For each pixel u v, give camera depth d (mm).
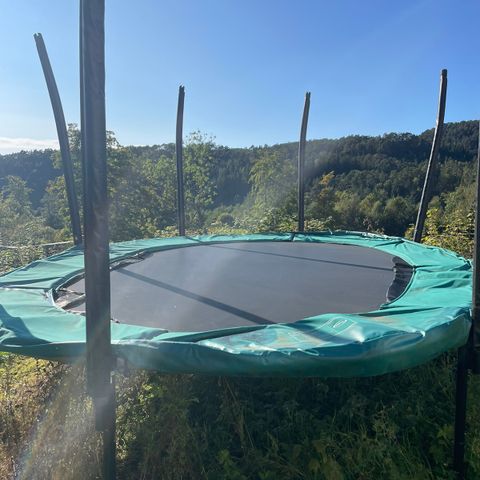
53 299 2914
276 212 10688
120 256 4508
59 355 1896
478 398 2141
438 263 3703
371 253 4648
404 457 1813
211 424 2055
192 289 3148
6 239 15008
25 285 3293
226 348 1601
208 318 2461
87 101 1391
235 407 2029
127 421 2117
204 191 24703
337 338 1662
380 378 2223
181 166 6223
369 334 1637
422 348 1637
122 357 1732
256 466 1816
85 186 1444
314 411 2045
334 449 1816
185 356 1638
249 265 4074
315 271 3740
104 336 1523
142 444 2002
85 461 2020
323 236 5961
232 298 2887
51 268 3844
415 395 2094
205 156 24234
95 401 1577
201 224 23156
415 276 3262
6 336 2076
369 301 2754
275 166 23781
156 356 1669
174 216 22906
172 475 1878
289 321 2385
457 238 6516
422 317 1904
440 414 2057
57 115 4996
